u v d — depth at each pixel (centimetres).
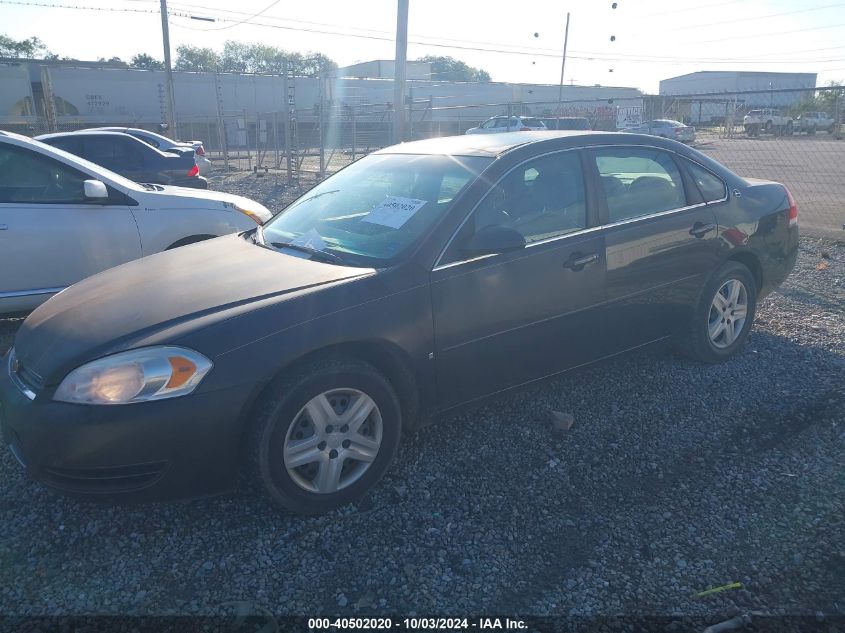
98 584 283
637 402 438
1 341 559
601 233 409
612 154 435
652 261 432
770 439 391
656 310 443
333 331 316
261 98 3859
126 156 1259
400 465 369
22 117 3183
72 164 587
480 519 323
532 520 322
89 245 577
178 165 1305
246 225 656
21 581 285
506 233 352
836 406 425
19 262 553
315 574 288
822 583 278
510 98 3653
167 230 609
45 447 293
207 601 273
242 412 300
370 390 330
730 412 423
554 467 366
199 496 308
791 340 543
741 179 512
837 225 1021
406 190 403
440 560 296
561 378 413
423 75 4644
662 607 267
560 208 402
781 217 515
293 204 478
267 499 315
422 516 326
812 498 334
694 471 361
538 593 276
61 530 319
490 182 380
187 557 299
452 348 356
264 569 291
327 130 2109
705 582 280
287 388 306
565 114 3419
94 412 287
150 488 296
